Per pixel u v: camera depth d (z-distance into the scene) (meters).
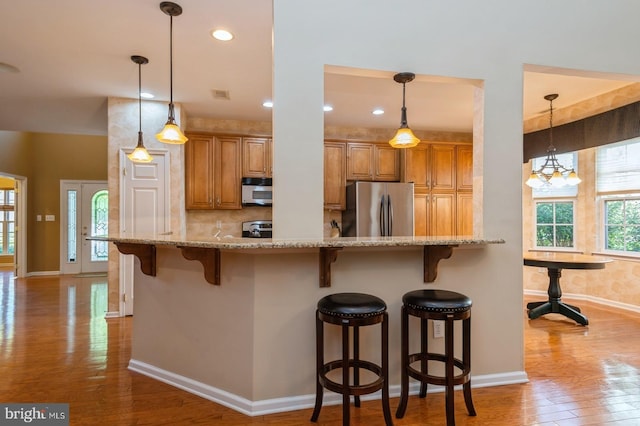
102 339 3.29
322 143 2.29
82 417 2.03
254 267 2.08
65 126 5.21
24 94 3.85
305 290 2.17
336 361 2.09
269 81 3.54
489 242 2.23
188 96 3.97
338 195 5.11
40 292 5.42
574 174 3.96
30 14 2.37
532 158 4.86
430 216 5.27
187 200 4.54
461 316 1.97
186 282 2.37
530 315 3.99
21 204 6.73
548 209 5.14
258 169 4.82
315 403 2.06
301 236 2.25
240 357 2.13
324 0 2.30
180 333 2.40
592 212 4.68
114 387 2.38
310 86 2.28
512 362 2.52
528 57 2.60
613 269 4.49
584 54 2.69
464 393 2.07
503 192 2.55
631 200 4.36
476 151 2.60
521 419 2.03
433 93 3.88
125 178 4.02
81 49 2.86
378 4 2.38
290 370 2.15
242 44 2.79
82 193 7.33
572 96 4.01
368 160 5.22
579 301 4.77
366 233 4.82
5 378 2.51
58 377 2.53
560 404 2.20
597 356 2.94
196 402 2.20
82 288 5.72
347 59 2.33
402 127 2.71
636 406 2.17
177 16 2.41
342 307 1.84
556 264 3.83
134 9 2.32
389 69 2.40
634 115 3.62
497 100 2.54
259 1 2.26
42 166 7.07
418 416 2.08
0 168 6.06
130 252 2.49
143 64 3.13
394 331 2.34
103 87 3.67
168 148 4.16
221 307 2.21
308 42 2.28
